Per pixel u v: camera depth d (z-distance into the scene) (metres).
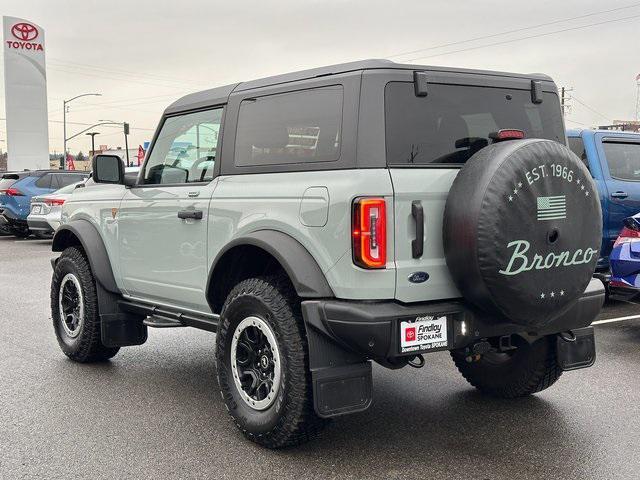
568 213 3.61
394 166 3.59
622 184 8.01
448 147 3.84
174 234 4.79
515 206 3.41
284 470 3.68
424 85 3.77
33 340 6.90
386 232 3.51
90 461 3.82
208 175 4.59
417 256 3.57
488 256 3.38
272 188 4.00
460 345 3.69
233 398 4.13
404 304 3.58
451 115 3.90
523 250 3.45
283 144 4.07
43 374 5.63
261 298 3.85
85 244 5.59
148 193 5.09
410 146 3.70
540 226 3.50
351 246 3.50
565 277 3.64
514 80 4.28
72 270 5.85
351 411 3.61
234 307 4.06
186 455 3.90
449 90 3.93
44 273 12.14
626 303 8.48
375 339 3.45
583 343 4.37
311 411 3.71
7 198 18.36
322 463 3.76
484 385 4.88
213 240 4.41
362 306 3.49
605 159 8.02
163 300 5.10
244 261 4.37
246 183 4.22
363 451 3.92
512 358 4.68
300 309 3.79
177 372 5.70
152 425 4.40
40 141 40.28
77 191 6.27
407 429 4.27
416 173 3.61
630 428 4.23
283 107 4.11
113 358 6.18
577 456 3.80
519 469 3.64
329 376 3.56
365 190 3.48
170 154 5.02
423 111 3.79
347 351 3.66
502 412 4.57
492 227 3.37
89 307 5.68
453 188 3.58
